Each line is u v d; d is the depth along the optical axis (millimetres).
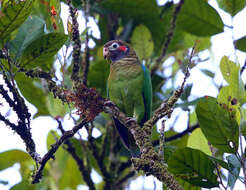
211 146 9031
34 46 8328
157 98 13039
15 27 8102
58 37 8219
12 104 8266
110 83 12047
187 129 12164
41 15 12055
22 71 8719
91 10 13031
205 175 7992
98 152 12523
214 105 7957
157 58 13422
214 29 12555
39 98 11891
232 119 7926
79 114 8523
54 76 9492
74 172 13445
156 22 13734
